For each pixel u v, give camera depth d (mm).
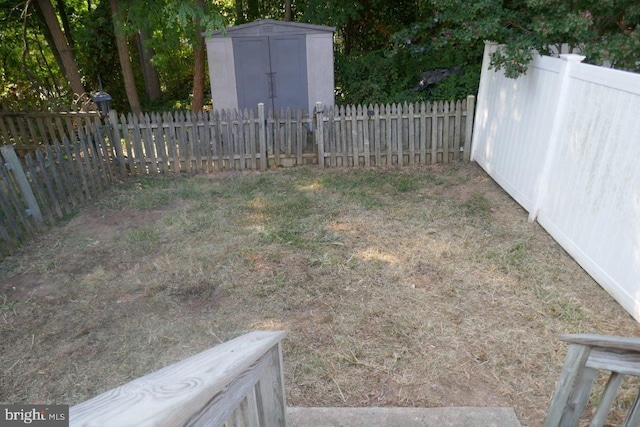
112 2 8102
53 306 3639
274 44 8000
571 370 1873
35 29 11102
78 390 2797
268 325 3355
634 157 3186
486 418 2383
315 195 5832
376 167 6891
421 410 2447
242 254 4363
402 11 10734
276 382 1672
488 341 3090
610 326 3188
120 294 3791
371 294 3680
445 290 3695
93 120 7129
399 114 6672
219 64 8094
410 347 3062
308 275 3980
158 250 4508
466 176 6348
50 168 5133
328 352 3039
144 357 3066
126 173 6816
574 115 4043
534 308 3422
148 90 11875
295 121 6836
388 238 4609
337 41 11680
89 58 10977
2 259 4324
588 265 3797
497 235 4594
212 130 6766
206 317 3473
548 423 2053
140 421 791
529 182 4949
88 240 4758
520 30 5801
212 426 1085
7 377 2912
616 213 3406
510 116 5473
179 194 6020
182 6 6613
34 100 9836
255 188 6180
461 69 8938
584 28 4688
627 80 3236
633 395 2547
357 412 2441
